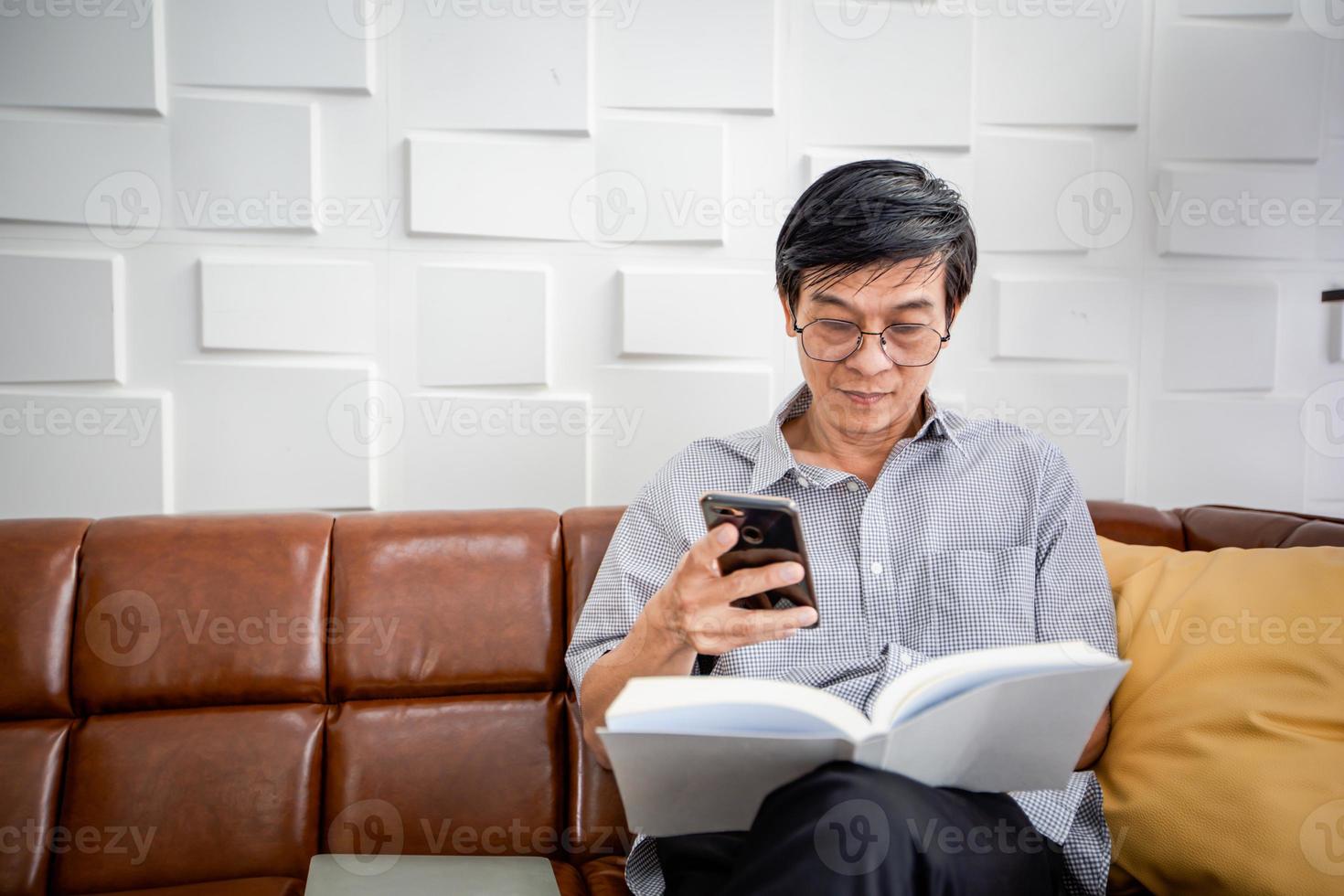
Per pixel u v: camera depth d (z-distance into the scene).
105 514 1.59
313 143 1.61
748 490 1.27
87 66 1.55
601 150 1.67
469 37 1.63
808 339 1.16
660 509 1.28
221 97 1.60
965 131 1.73
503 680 1.36
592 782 1.32
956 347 1.77
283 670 1.31
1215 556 1.25
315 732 1.30
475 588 1.37
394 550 1.37
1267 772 1.00
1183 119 1.80
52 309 1.56
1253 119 1.82
